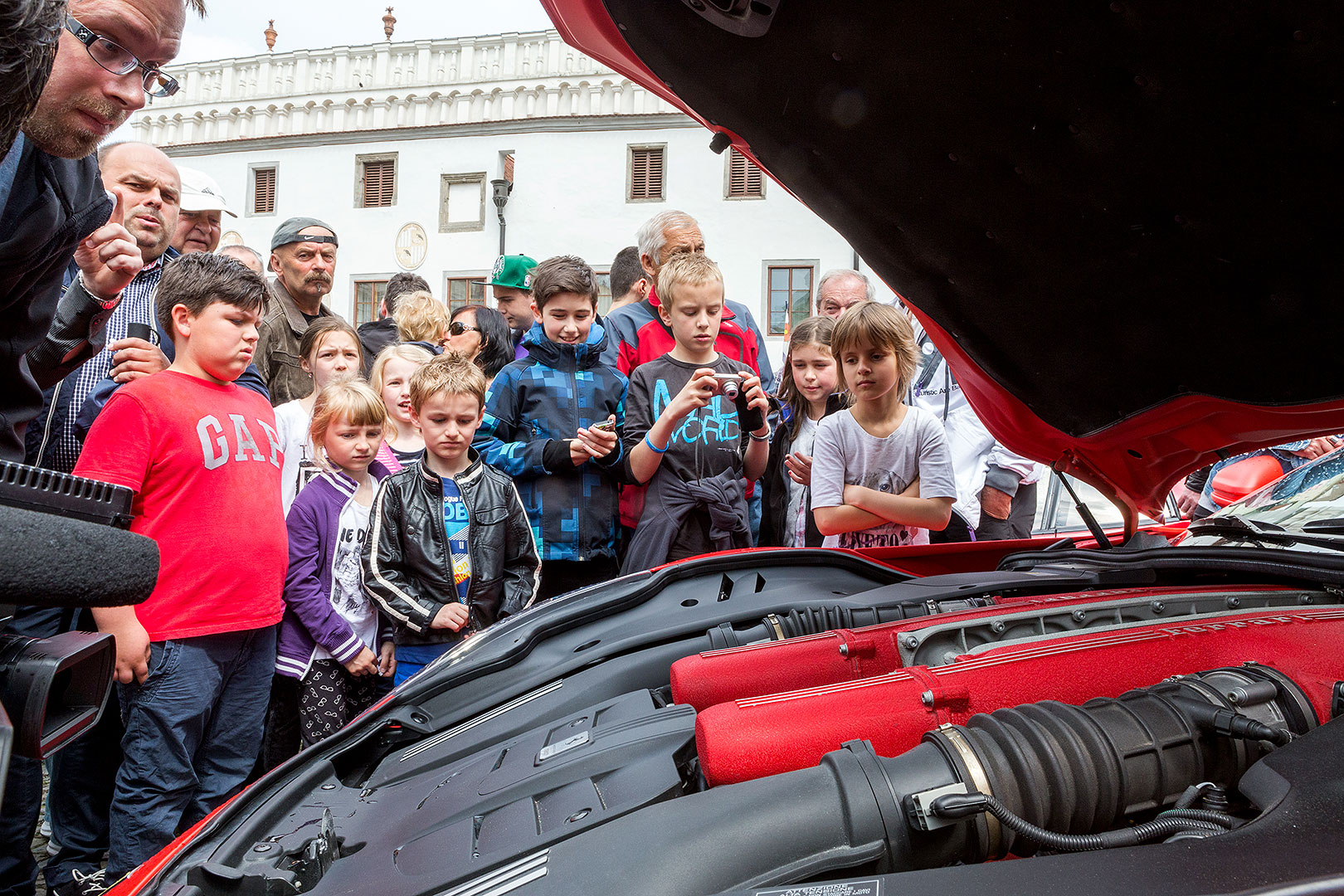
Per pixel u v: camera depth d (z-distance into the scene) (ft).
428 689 6.10
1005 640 5.21
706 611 6.44
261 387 9.59
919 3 4.66
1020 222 5.78
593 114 61.21
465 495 9.73
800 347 12.30
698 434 10.44
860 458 10.46
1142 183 5.19
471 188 64.28
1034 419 7.37
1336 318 5.26
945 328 6.91
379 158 65.87
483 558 9.60
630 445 10.60
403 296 16.14
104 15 4.98
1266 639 4.59
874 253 6.52
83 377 9.35
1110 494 7.83
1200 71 4.46
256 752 8.54
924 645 5.14
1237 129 4.66
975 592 6.48
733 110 5.64
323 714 9.43
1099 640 4.63
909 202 5.95
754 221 59.31
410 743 5.83
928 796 3.27
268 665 8.57
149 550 2.65
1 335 5.83
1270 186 4.84
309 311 15.07
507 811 4.24
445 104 64.54
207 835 4.55
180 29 5.41
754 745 3.89
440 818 4.40
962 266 6.30
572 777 4.39
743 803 3.36
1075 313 6.23
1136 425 6.84
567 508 10.53
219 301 8.15
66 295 7.48
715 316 10.80
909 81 5.13
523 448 10.54
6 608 2.53
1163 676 4.38
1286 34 4.11
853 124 5.50
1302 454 11.47
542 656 6.27
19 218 5.27
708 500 10.18
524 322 17.07
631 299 14.51
